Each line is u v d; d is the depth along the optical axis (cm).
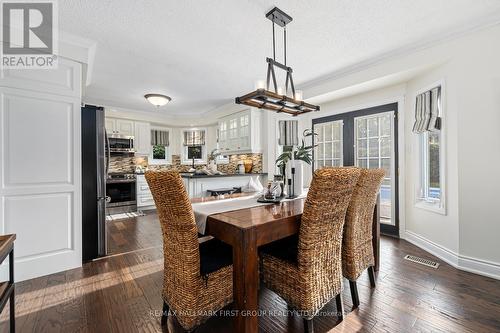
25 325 154
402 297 186
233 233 127
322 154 429
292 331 151
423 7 197
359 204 181
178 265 139
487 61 219
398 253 278
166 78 357
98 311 169
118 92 421
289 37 242
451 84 246
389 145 344
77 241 241
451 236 249
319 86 369
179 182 125
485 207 222
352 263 178
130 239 333
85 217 260
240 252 122
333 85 349
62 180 233
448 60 248
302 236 139
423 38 245
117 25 221
